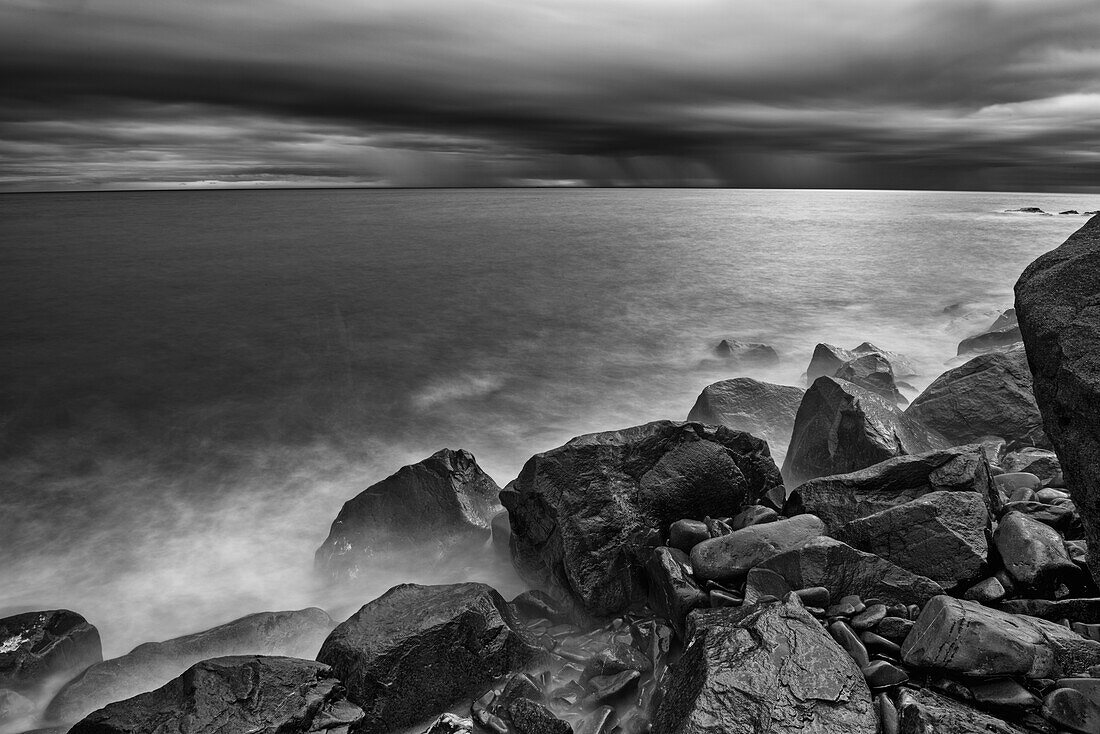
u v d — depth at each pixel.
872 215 149.62
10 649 9.82
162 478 20.05
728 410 15.61
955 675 6.68
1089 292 6.82
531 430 22.86
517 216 149.75
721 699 6.27
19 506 18.30
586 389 27.33
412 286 53.03
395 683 7.78
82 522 17.25
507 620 8.89
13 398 27.98
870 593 8.07
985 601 7.78
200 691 7.39
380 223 123.50
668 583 8.86
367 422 24.42
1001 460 12.27
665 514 10.31
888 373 18.33
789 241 86.50
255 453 21.84
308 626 10.17
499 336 37.41
